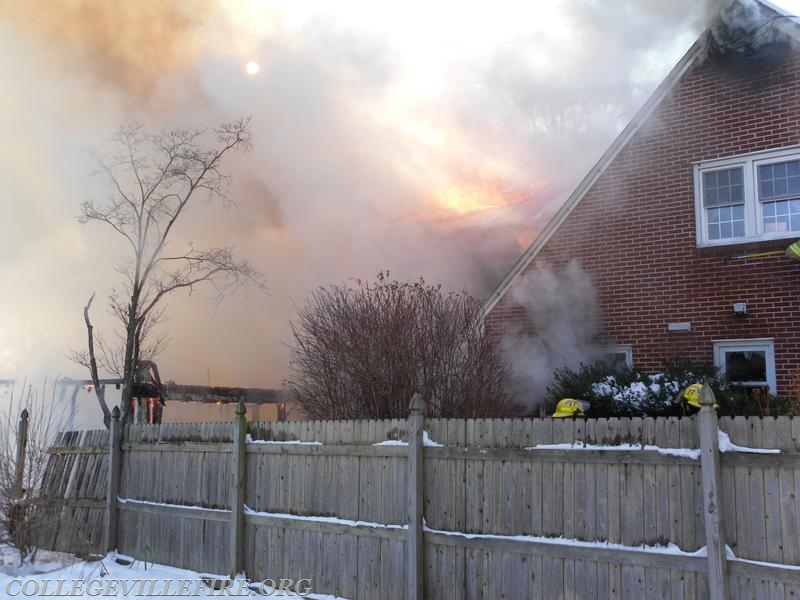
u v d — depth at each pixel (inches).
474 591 234.7
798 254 362.6
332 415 344.5
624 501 211.0
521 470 231.0
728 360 394.9
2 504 334.6
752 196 399.2
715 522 191.5
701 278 407.2
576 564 217.2
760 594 185.9
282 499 288.8
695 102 423.8
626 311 430.3
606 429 216.7
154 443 339.6
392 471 258.7
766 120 399.9
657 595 202.1
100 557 341.1
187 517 317.4
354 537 264.8
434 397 335.0
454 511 242.5
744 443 193.2
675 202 422.6
